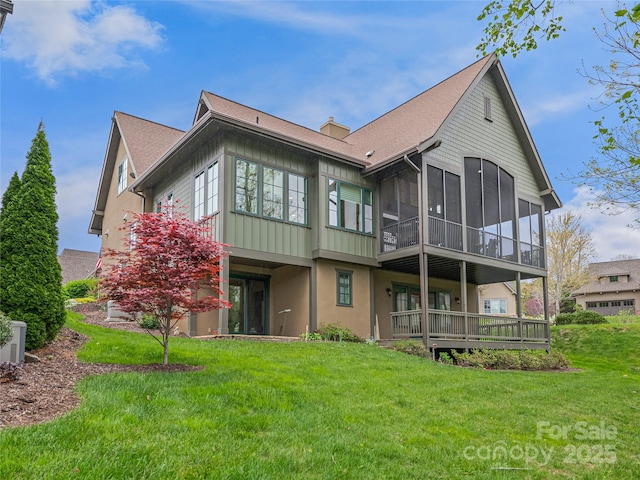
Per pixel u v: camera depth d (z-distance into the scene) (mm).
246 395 6086
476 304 20125
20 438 3902
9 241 8078
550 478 5039
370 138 17484
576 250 32188
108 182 22672
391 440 5402
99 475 3488
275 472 4062
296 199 14180
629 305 41469
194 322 12961
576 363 16812
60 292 8500
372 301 15516
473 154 15875
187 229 7785
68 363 7090
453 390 8336
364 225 15328
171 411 5109
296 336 14219
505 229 17031
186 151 14516
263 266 14906
